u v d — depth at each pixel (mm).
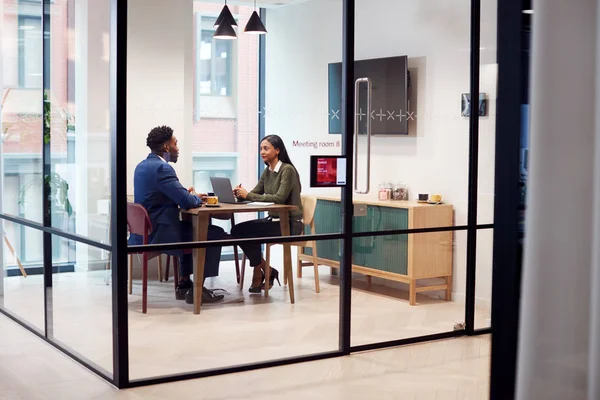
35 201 5371
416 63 5270
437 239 5484
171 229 4461
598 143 1664
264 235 4789
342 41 4980
